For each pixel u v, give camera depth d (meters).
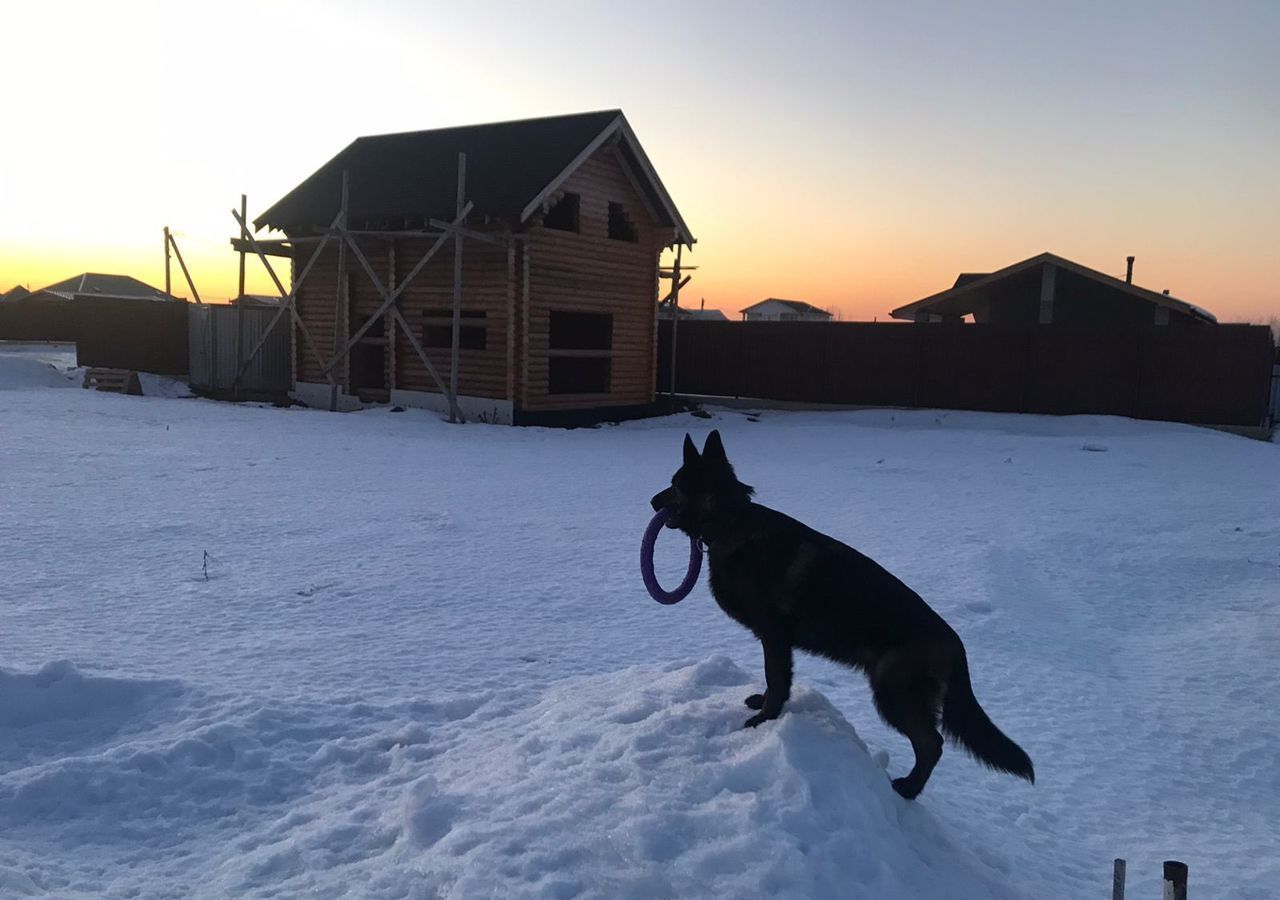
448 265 21.02
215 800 3.72
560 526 9.95
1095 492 13.14
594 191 21.64
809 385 25.25
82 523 9.14
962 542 9.61
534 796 3.18
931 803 4.02
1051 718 5.41
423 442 16.72
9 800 3.54
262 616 6.45
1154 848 4.01
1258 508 11.98
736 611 3.87
